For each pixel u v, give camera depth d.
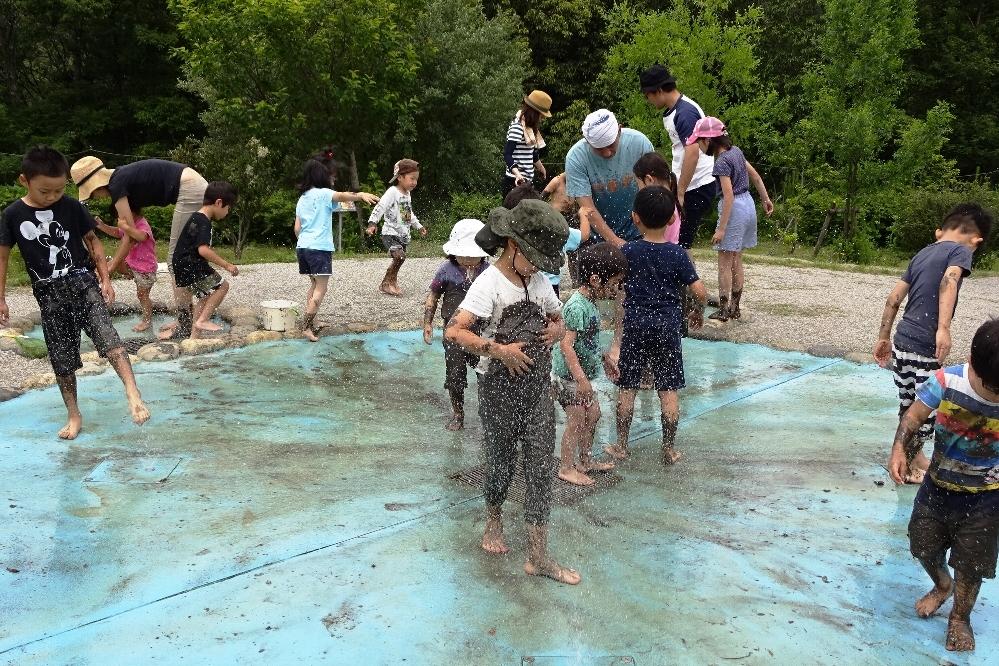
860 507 4.09
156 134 26.58
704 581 3.37
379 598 3.20
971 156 25.61
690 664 2.83
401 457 4.64
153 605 3.13
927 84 25.09
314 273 7.23
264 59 17.08
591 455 4.69
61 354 4.75
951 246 4.26
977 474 2.91
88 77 27.25
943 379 2.96
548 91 26.92
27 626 2.99
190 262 6.97
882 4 16.08
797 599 3.26
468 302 3.26
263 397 5.68
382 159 19.52
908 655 2.93
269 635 2.95
